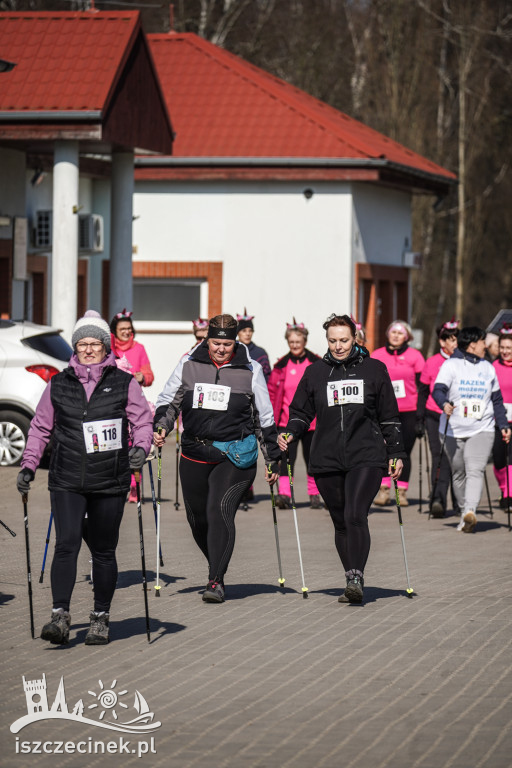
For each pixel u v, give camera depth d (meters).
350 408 19.56
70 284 41.94
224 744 12.81
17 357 35.91
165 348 56.47
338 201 54.84
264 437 19.89
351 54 100.81
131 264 46.62
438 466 29.22
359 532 19.34
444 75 104.94
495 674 15.43
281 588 20.91
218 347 19.69
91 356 16.95
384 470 19.88
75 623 18.25
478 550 25.08
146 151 46.03
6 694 14.56
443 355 30.70
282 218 55.22
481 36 102.25
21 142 42.75
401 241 62.50
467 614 18.81
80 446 16.72
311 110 56.66
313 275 55.06
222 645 16.86
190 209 55.75
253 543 25.81
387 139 68.12
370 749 12.62
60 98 40.78
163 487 34.38
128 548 24.95
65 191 41.81
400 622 18.25
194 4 93.88
